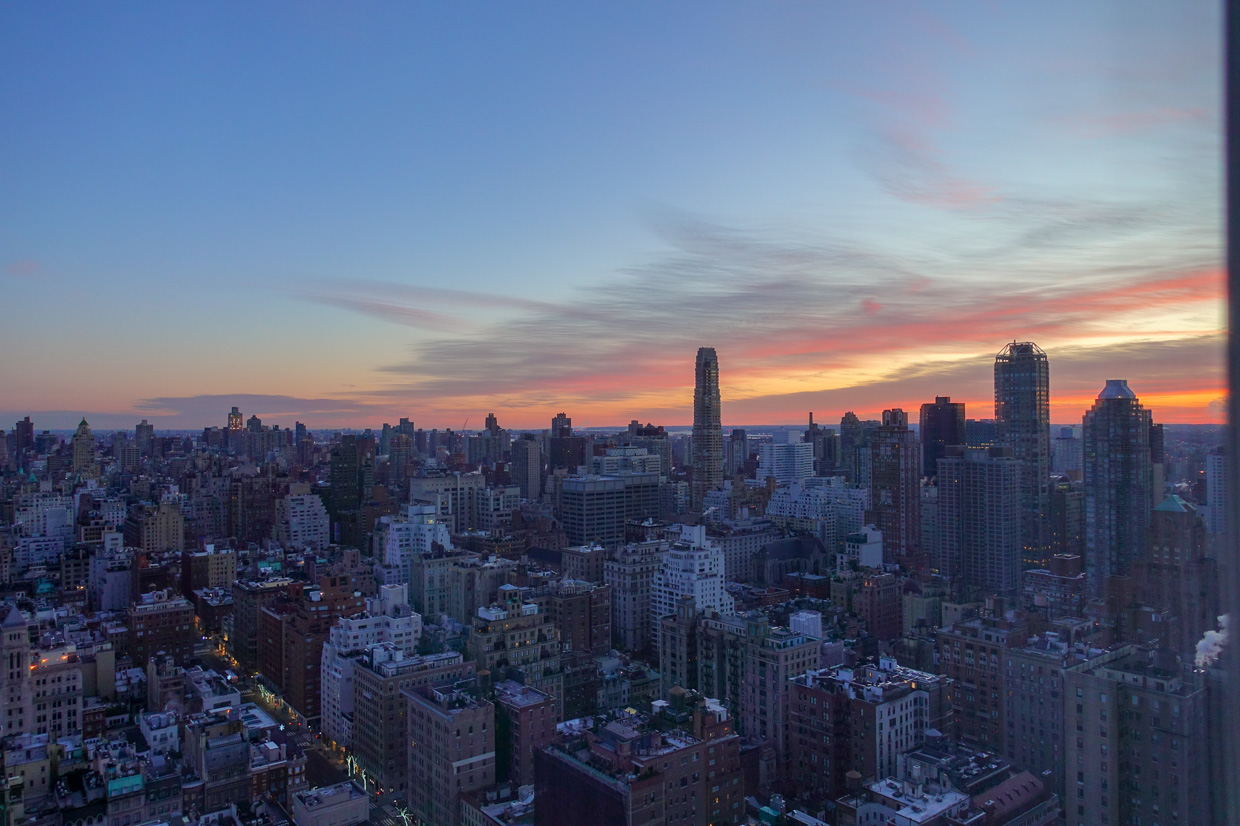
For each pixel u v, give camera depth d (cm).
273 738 15725
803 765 15150
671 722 12888
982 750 12669
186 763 14950
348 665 18912
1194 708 4806
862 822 11700
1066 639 11094
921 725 14225
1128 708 7519
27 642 17075
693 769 11762
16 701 16800
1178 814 5606
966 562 17625
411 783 15288
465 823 13425
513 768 14588
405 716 16762
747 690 17562
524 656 18975
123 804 13075
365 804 14000
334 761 18250
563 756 11831
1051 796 10119
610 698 19188
